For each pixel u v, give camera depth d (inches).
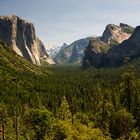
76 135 2464.3
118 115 2400.3
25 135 3782.0
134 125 2305.6
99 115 2652.6
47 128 3324.3
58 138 2657.5
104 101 2620.6
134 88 2329.0
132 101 2342.5
